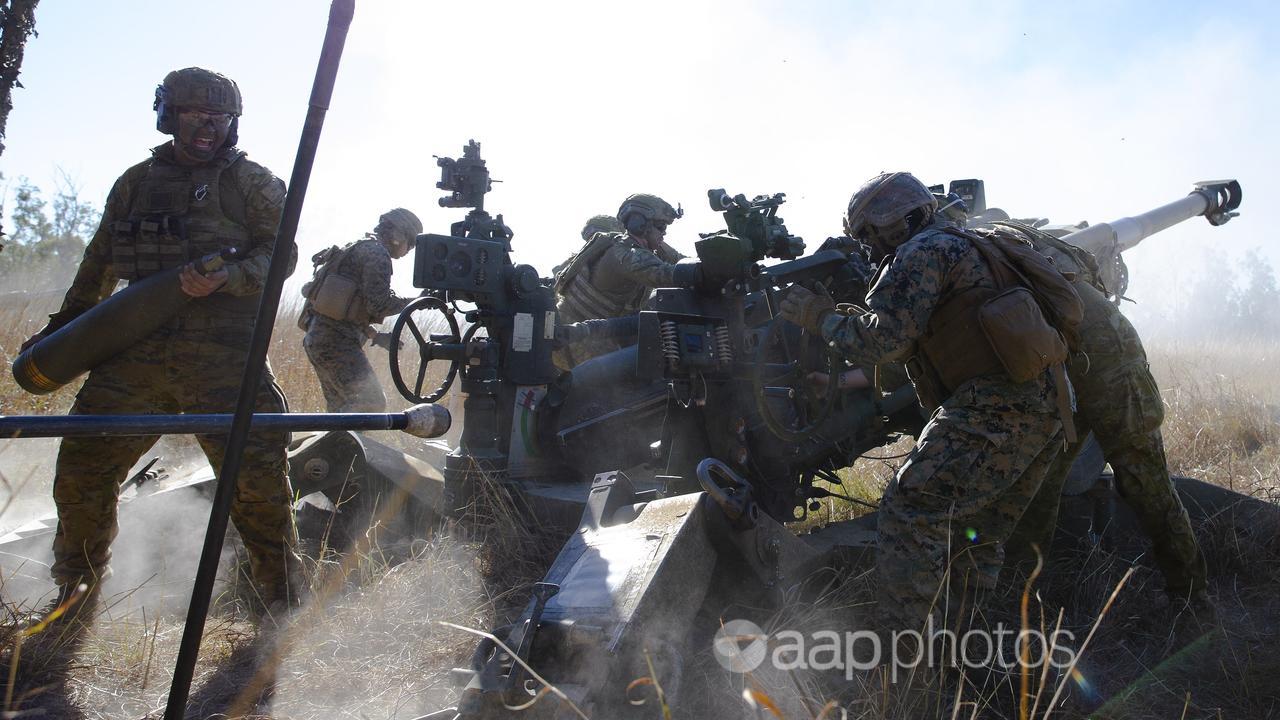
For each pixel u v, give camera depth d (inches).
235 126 163.9
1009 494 149.6
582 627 123.1
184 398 159.9
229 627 158.4
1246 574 184.1
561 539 190.9
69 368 155.9
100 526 162.6
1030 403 133.2
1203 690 139.8
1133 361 161.3
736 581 153.6
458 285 197.2
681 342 180.2
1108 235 199.6
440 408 117.8
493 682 114.7
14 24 158.4
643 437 212.4
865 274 199.9
